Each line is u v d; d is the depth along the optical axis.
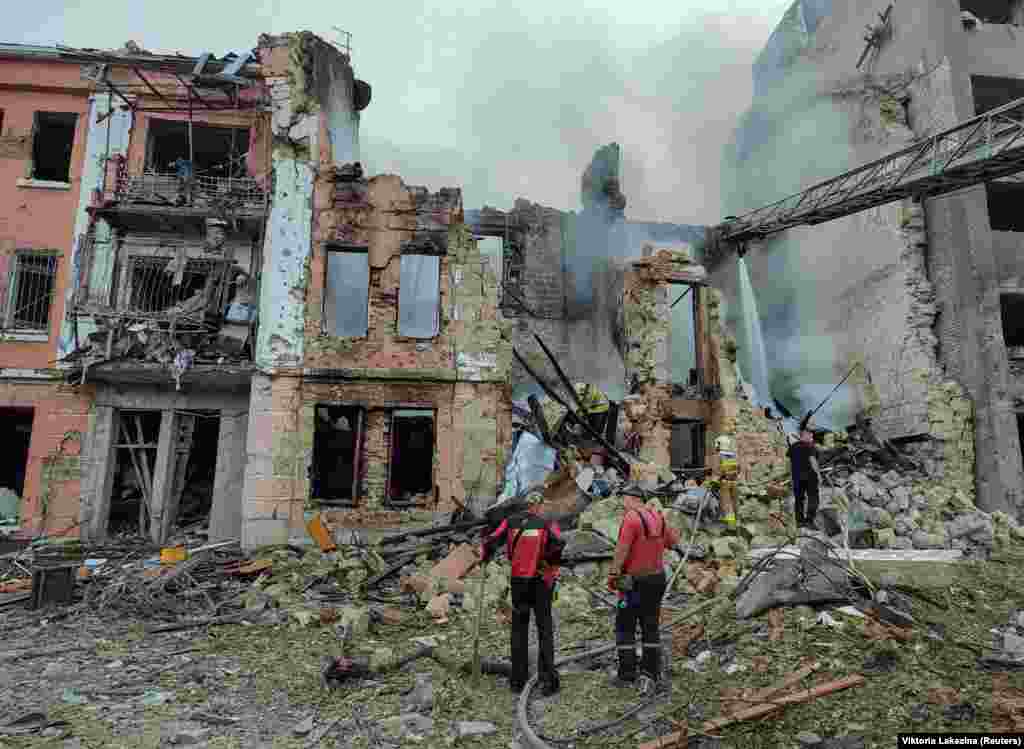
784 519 11.66
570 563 9.97
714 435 16.77
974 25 19.55
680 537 10.49
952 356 17.86
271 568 11.26
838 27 23.95
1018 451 16.59
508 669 6.22
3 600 9.68
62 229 15.00
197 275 15.85
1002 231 18.30
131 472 16.02
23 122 15.37
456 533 12.45
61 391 14.34
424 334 15.96
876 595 7.11
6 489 14.86
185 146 16.98
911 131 19.77
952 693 5.10
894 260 19.19
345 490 15.45
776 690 5.30
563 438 15.11
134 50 15.16
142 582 10.20
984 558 10.66
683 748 4.63
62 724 5.27
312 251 14.26
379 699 5.92
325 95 16.05
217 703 5.85
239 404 14.64
